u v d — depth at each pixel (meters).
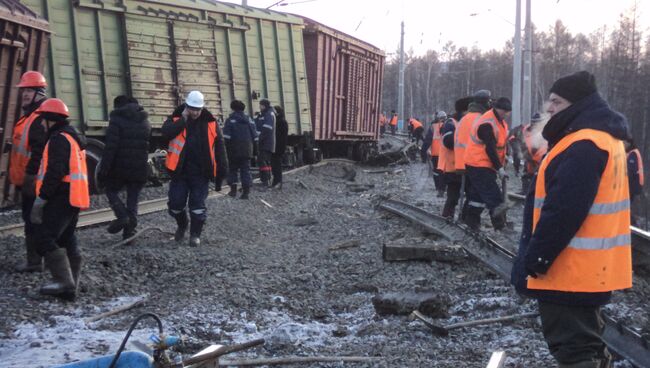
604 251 3.78
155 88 16.95
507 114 10.20
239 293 7.71
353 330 6.47
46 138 7.04
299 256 10.13
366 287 8.10
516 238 10.43
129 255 9.17
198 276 8.51
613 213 3.80
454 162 11.68
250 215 14.16
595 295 3.79
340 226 13.16
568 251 3.79
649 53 62.72
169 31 17.44
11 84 11.27
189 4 18.08
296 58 22.91
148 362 3.46
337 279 8.67
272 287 8.14
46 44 12.45
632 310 6.70
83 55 15.30
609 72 68.62
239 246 10.77
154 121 16.86
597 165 3.70
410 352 5.68
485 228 11.82
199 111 10.07
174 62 17.52
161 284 8.13
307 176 22.23
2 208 12.85
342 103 27.03
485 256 8.88
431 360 5.47
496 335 6.14
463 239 9.91
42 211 6.91
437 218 11.91
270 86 21.48
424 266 8.98
